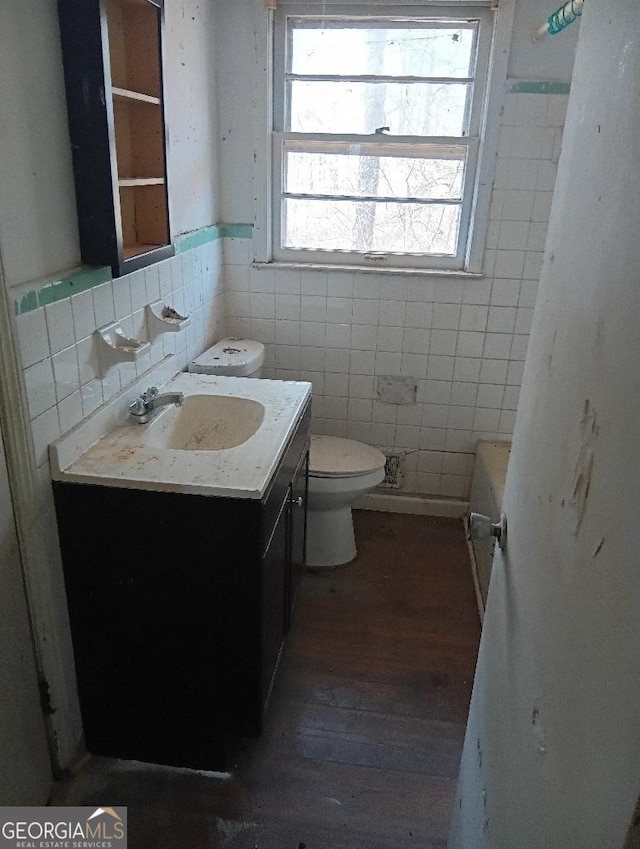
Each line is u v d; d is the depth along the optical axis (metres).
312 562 2.60
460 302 2.71
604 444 0.61
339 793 1.65
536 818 0.73
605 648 0.56
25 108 1.27
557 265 0.87
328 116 2.60
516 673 0.90
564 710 0.67
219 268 2.72
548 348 0.89
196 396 2.04
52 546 1.48
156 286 2.01
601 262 0.67
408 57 2.49
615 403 0.59
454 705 1.94
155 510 1.45
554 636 0.73
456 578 2.58
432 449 2.97
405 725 1.86
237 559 1.47
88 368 1.58
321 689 1.99
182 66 2.15
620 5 0.67
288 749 1.77
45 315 1.37
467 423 2.90
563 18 1.79
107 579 1.53
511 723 0.90
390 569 2.62
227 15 2.42
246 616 1.53
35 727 1.51
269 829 1.55
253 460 1.56
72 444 1.50
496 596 1.12
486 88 2.44
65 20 1.34
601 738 0.55
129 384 1.84
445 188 2.64
